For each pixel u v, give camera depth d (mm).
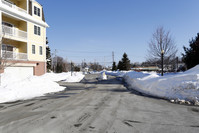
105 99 7586
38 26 21344
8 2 18328
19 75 17797
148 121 4305
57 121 4297
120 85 14461
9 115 4906
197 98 6520
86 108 5746
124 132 3551
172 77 8750
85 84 15523
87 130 3662
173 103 6637
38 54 21234
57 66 51938
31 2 20344
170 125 3998
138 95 8812
